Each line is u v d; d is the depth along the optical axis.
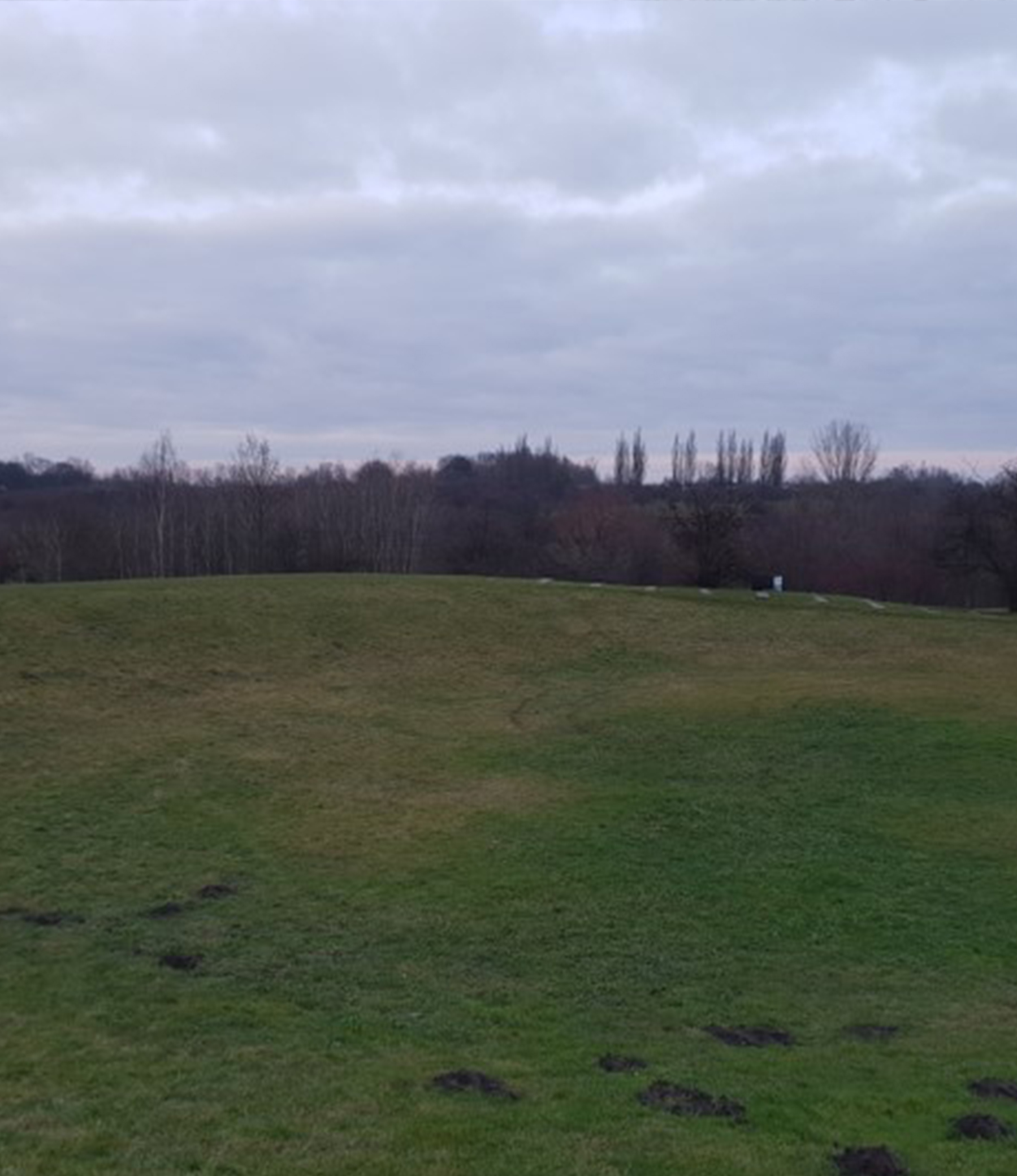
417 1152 7.66
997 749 22.23
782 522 74.62
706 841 17.02
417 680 29.05
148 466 122.88
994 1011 11.31
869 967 12.57
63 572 66.69
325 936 13.10
